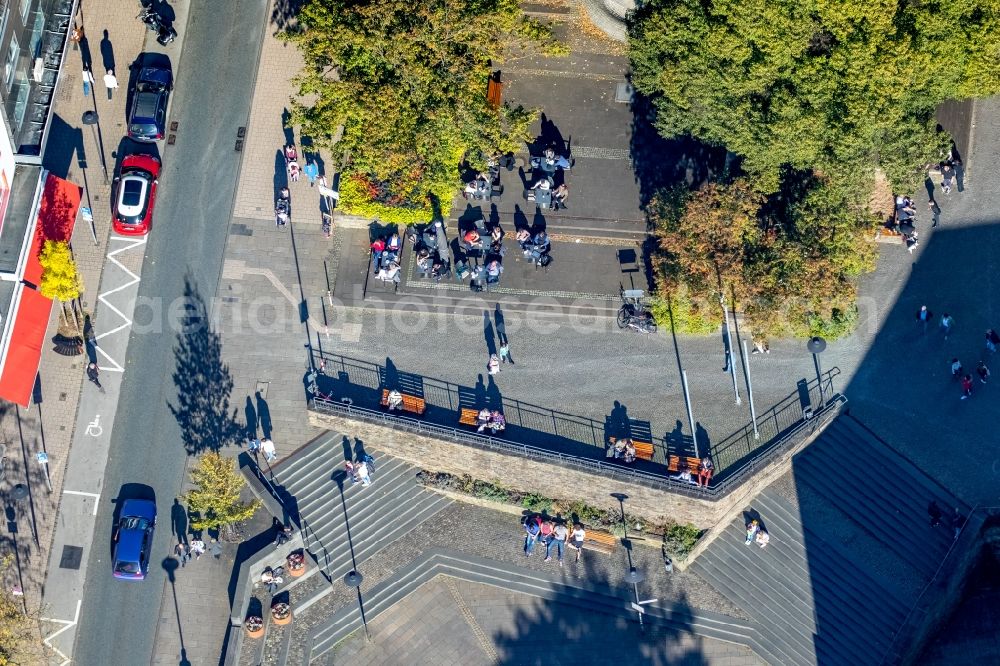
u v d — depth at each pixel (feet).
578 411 284.00
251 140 301.02
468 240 288.30
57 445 285.64
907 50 245.04
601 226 294.87
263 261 294.46
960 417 286.05
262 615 281.54
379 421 280.31
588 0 303.07
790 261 268.62
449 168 280.92
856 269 274.36
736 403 283.79
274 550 280.31
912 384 287.07
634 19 283.18
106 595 280.31
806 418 282.56
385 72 265.13
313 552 286.05
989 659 284.41
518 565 292.20
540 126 301.22
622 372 286.25
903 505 284.41
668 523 289.12
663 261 276.62
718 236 269.64
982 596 290.76
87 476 284.82
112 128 299.79
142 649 278.67
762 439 281.74
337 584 287.48
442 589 291.79
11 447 285.02
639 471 277.64
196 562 282.56
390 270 288.10
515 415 283.79
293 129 301.84
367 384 286.25
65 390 287.48
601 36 305.12
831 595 285.64
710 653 288.10
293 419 288.10
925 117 272.72
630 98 302.25
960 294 290.97
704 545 289.33
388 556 290.76
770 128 258.78
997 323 289.12
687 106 272.10
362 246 294.25
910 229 291.17
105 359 289.12
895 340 288.71
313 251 294.87
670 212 275.39
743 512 290.56
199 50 306.14
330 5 261.03
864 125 253.85
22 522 282.56
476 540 293.64
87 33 304.91
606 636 289.53
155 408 287.69
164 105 298.56
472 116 268.21
